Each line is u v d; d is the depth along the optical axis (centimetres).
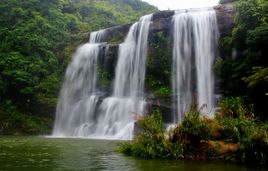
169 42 3597
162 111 3219
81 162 1205
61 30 4678
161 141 1364
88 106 3644
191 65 3384
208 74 3231
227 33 3244
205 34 3350
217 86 3125
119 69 3766
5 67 3753
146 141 1402
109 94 3722
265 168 1084
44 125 3612
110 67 3828
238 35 2905
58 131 3644
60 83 3975
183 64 3438
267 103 1920
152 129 1415
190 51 3425
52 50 4366
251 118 1412
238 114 1464
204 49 3328
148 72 3594
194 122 1327
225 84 3081
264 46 2520
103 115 3494
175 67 3491
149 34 3697
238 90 2906
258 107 1956
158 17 3712
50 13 5075
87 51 4047
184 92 3353
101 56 3891
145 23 3769
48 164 1152
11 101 3659
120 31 4038
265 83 1942
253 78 2039
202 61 3316
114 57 3809
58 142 2252
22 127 3466
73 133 3500
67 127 3659
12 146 1900
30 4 4922
